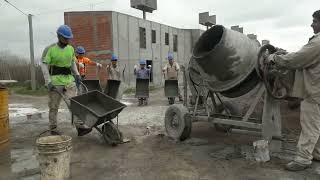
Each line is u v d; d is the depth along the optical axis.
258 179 4.78
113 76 12.72
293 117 7.71
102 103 6.85
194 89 6.96
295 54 4.92
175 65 13.20
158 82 31.12
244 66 6.01
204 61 6.26
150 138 7.21
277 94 5.57
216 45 5.93
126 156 5.99
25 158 5.93
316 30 5.02
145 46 28.97
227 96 6.62
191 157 5.82
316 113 4.95
